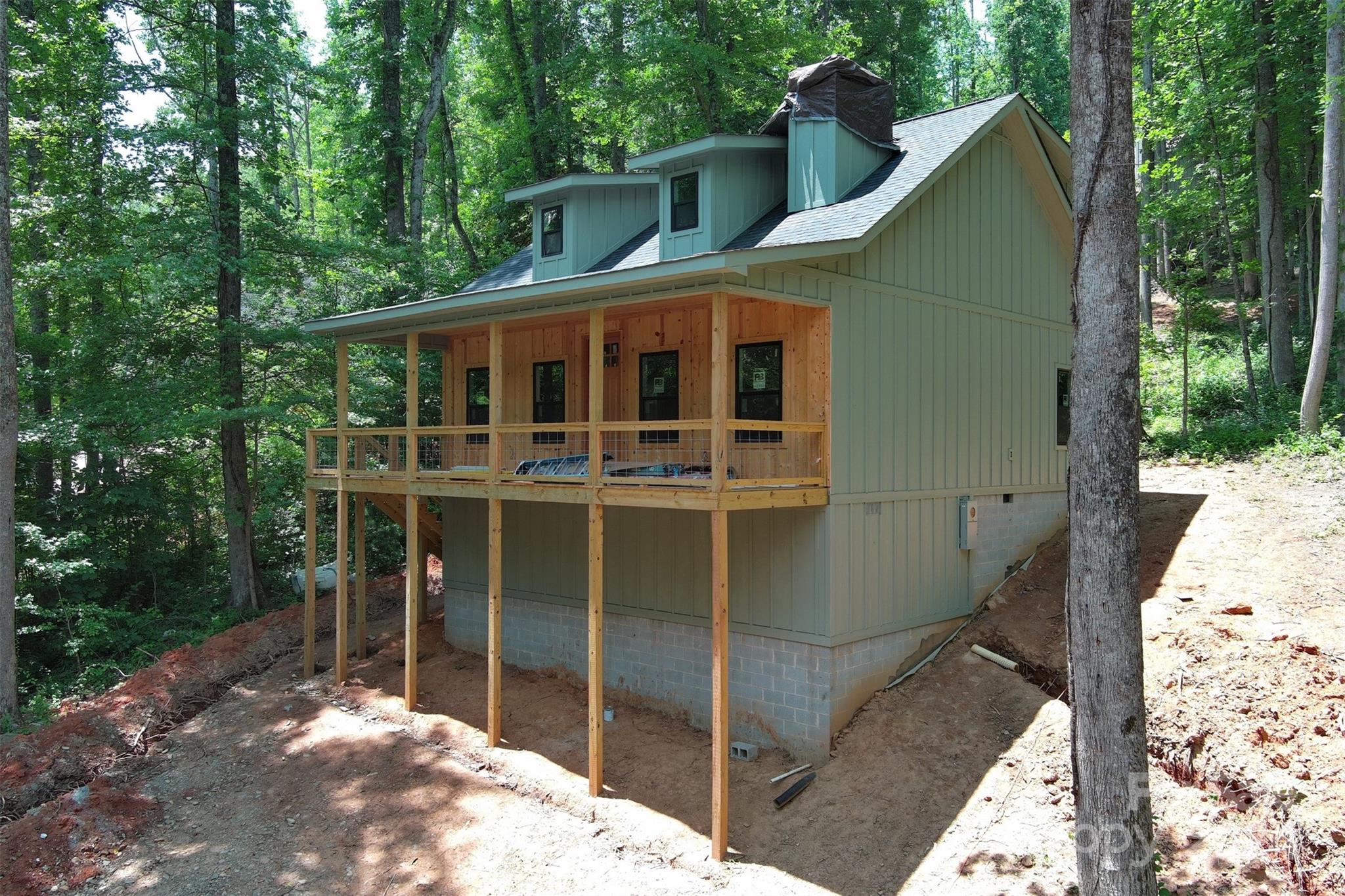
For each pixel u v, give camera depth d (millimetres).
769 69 24656
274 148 18812
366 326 13344
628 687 12336
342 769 11188
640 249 13508
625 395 12992
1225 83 19078
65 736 11945
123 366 18438
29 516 17672
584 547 12969
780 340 10719
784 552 10430
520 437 14477
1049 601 12195
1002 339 13148
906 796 9023
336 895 8727
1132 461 6574
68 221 17766
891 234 11023
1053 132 13289
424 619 17062
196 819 10422
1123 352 6496
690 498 8961
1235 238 23625
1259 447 16875
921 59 33719
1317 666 8703
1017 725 9711
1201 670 9273
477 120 33688
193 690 14023
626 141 27812
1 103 13695
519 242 27828
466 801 10109
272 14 18562
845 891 7848
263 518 19016
